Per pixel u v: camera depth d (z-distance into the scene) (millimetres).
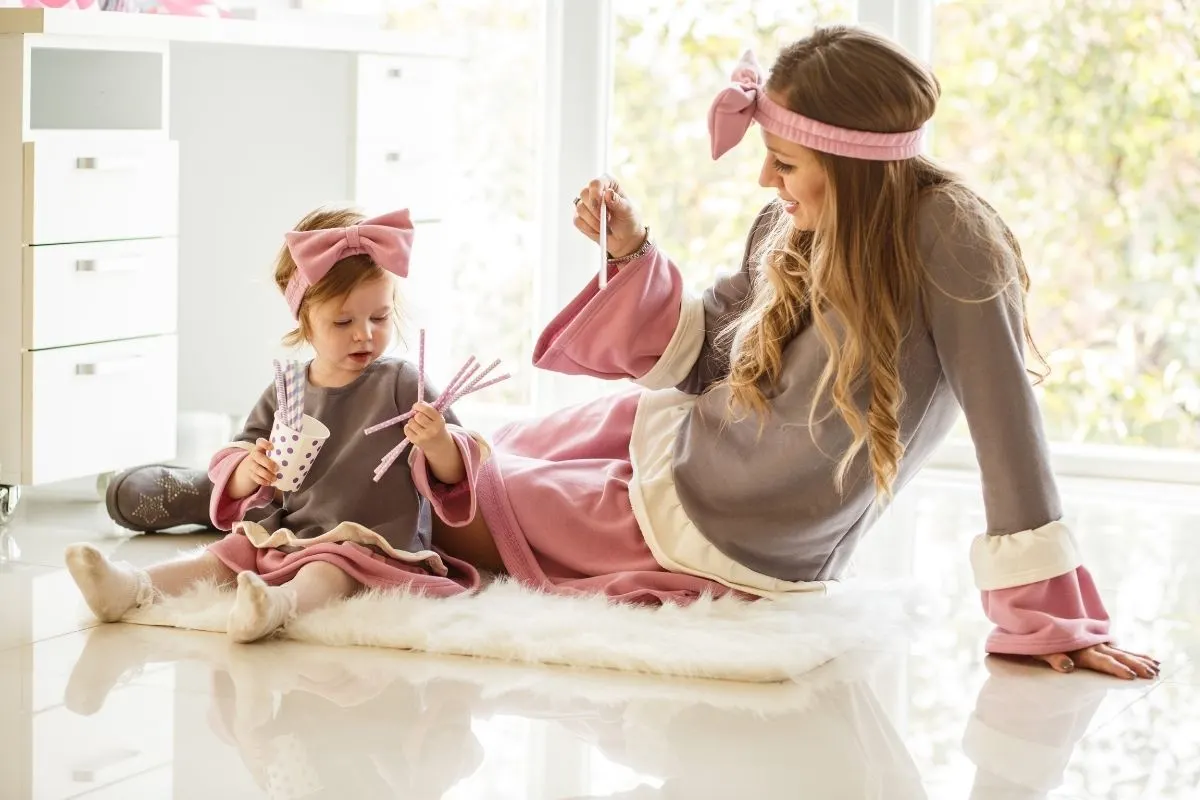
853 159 1745
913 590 2068
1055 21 2939
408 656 1726
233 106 3045
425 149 3166
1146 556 2355
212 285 3111
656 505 1914
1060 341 3012
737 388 1850
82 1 2607
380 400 1972
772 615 1816
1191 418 2949
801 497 1851
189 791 1304
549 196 3285
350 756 1399
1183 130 2889
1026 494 1739
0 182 2391
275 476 1909
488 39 3373
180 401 3176
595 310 1955
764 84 1808
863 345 1745
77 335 2480
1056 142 2967
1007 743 1471
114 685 1607
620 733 1476
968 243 1742
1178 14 2863
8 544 2295
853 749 1444
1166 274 2934
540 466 2016
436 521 2035
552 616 1796
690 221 3246
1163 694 1642
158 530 2396
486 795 1308
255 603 1736
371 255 1938
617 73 3250
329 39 2850
